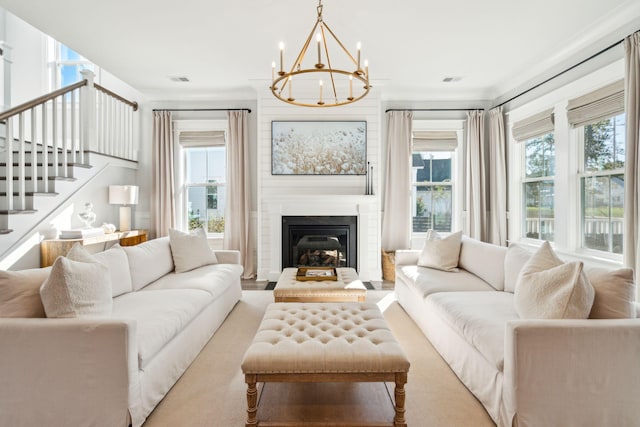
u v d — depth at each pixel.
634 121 2.82
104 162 4.55
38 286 1.84
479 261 3.27
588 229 3.56
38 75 5.25
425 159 5.35
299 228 4.87
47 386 1.64
